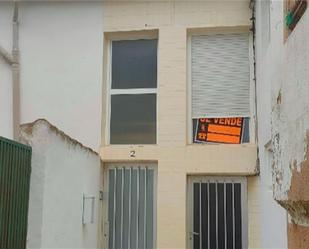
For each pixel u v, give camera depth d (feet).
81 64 27.02
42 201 17.35
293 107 9.98
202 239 25.25
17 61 27.22
